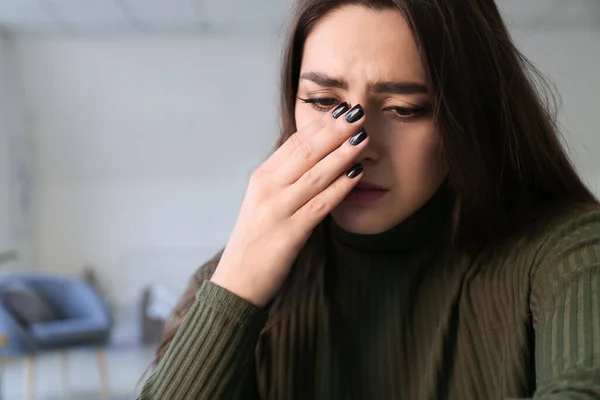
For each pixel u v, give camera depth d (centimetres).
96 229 616
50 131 605
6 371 445
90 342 399
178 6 530
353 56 66
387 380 74
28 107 601
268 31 601
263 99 620
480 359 69
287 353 76
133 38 604
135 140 616
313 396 75
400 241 74
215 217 625
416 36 64
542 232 68
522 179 72
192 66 616
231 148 623
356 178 66
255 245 66
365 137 66
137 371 441
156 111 616
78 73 600
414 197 69
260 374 76
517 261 68
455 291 71
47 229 612
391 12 65
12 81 583
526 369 65
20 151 585
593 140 626
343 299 77
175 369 65
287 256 66
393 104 67
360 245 75
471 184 69
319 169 66
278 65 80
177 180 622
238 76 618
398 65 65
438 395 70
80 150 612
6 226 559
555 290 61
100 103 610
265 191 67
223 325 65
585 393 51
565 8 566
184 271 617
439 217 74
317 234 79
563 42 620
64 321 414
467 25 68
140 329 491
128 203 618
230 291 66
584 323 56
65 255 612
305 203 67
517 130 72
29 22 556
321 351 76
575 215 67
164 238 621
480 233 71
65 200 612
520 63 73
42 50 587
